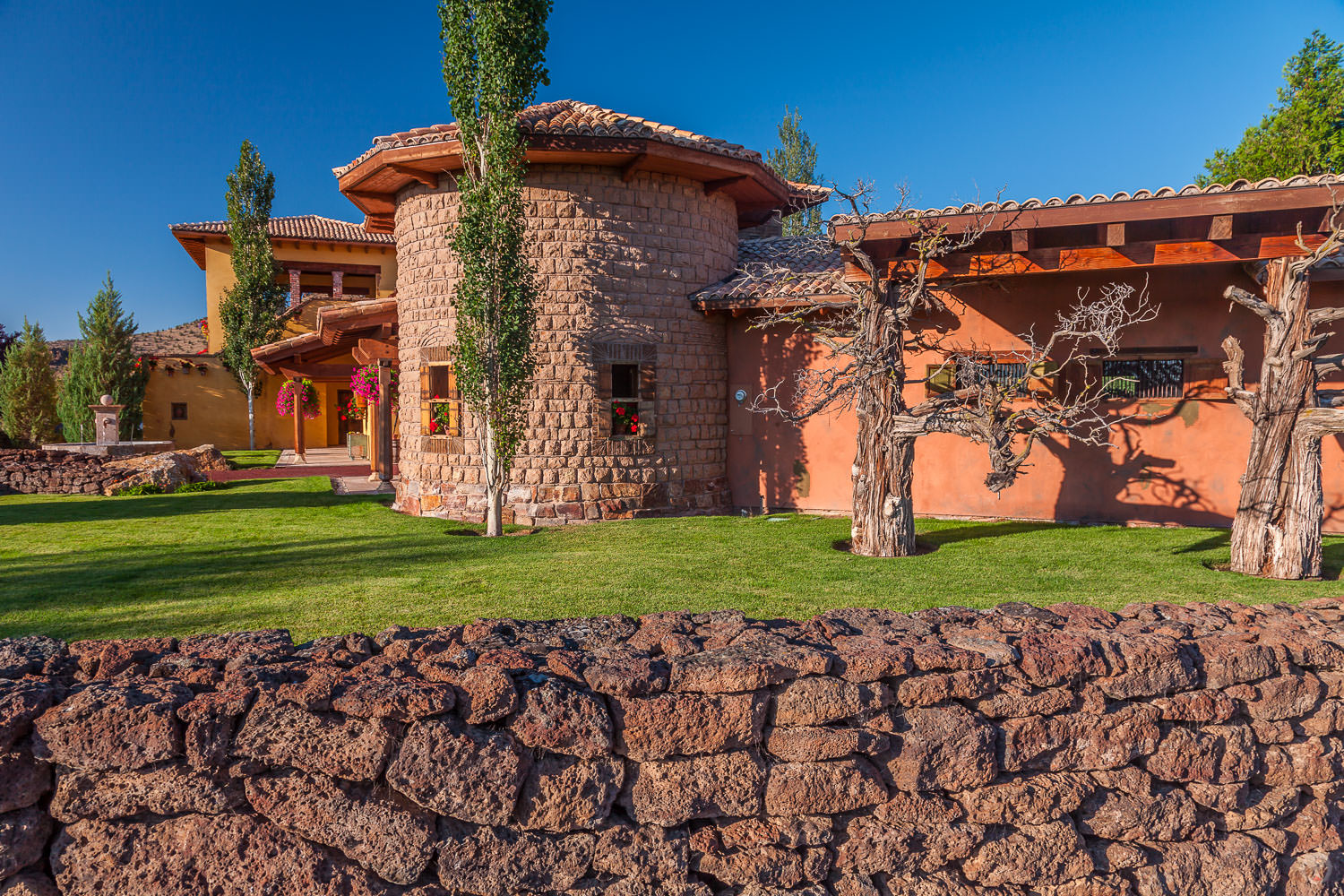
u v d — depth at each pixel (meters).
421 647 3.16
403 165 11.45
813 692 3.03
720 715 2.95
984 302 11.20
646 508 12.07
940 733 3.14
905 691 3.14
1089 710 3.33
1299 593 6.67
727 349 13.05
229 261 29.77
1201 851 3.48
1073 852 3.29
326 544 9.45
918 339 9.74
